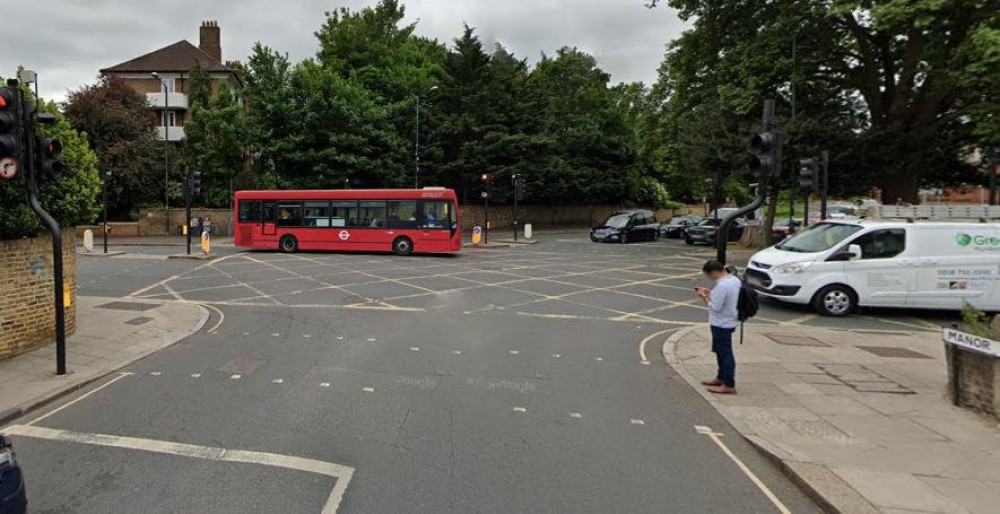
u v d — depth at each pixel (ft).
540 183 135.64
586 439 17.90
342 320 36.29
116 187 114.62
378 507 13.46
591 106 174.29
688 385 23.76
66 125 29.89
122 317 36.40
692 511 13.60
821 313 39.60
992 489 14.29
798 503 14.15
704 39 84.53
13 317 27.14
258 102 113.60
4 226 25.66
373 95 128.98
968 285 38.96
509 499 13.96
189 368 25.39
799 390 22.81
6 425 18.71
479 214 143.64
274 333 32.55
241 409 20.10
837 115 77.00
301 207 82.89
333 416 19.45
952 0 49.24
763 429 18.58
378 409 20.21
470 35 126.62
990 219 42.01
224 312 38.88
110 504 13.55
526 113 133.08
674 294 48.29
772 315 39.47
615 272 63.10
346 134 113.29
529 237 119.34
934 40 58.29
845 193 79.71
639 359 27.99
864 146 72.43
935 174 83.25
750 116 80.02
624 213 120.26
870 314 40.14
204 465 15.66
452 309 40.45
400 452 16.63
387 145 119.85
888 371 25.52
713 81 87.15
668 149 111.96
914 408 20.63
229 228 118.93
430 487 14.51
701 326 35.50
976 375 20.10
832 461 15.98
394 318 37.04
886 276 38.99
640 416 20.07
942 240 39.24
